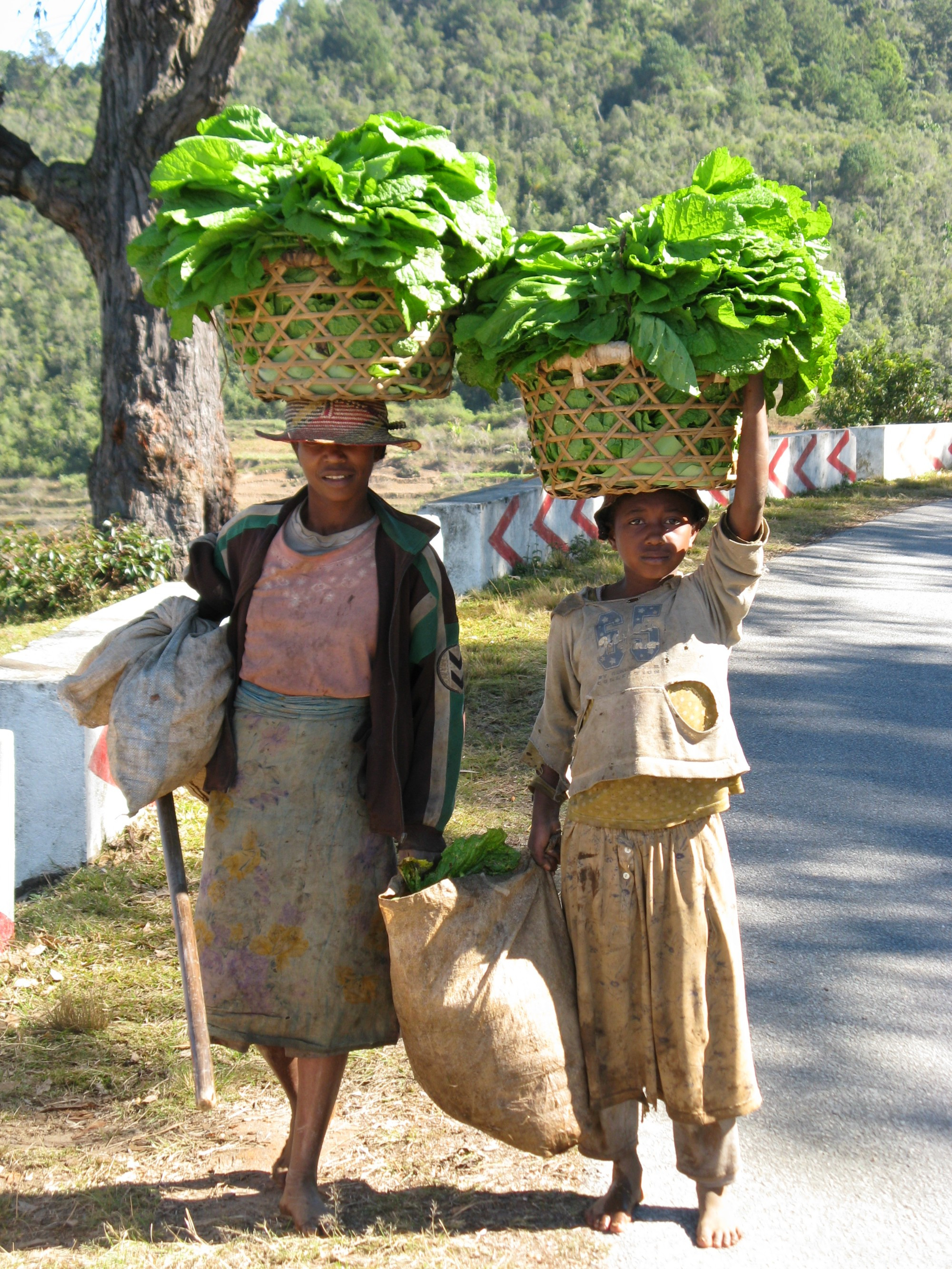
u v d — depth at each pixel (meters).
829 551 12.63
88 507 45.84
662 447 2.42
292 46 149.75
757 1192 2.91
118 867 4.88
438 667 2.78
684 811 2.56
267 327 2.41
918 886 4.78
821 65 168.62
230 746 2.73
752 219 2.51
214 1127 3.18
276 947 2.68
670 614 2.60
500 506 10.28
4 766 4.05
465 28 175.12
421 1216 2.72
